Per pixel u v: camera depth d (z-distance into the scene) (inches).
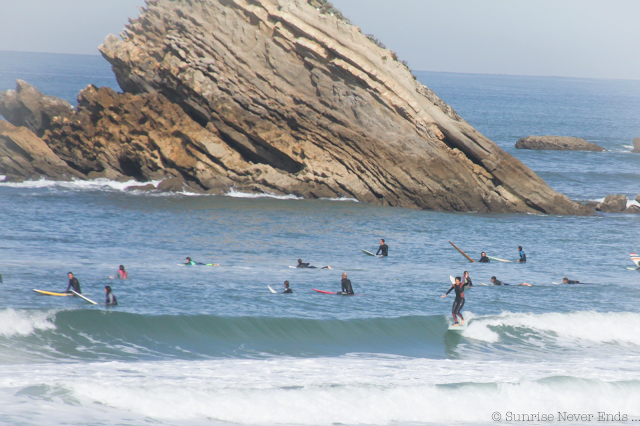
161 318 3149.6
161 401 2154.3
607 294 4429.1
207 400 2199.8
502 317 3609.7
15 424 1824.6
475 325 3513.8
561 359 3090.6
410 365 2886.3
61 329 2947.8
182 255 5295.3
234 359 2864.2
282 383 2463.1
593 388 2549.2
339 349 3142.2
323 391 2340.1
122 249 5388.8
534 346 3304.6
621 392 2549.2
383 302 3988.7
